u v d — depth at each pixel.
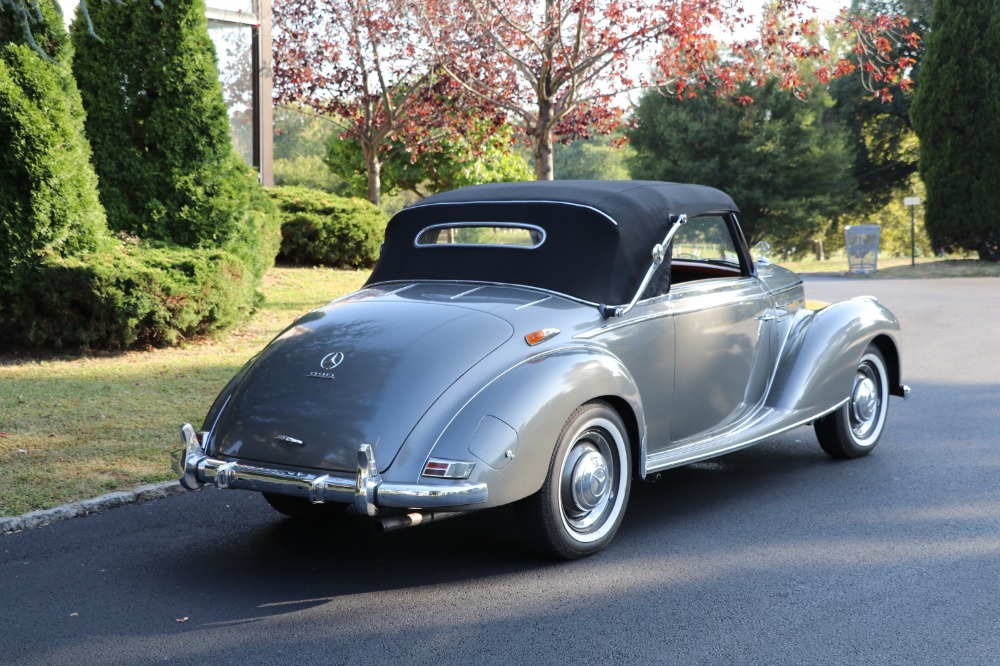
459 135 21.06
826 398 5.92
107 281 9.05
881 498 5.44
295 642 3.66
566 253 4.86
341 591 4.19
